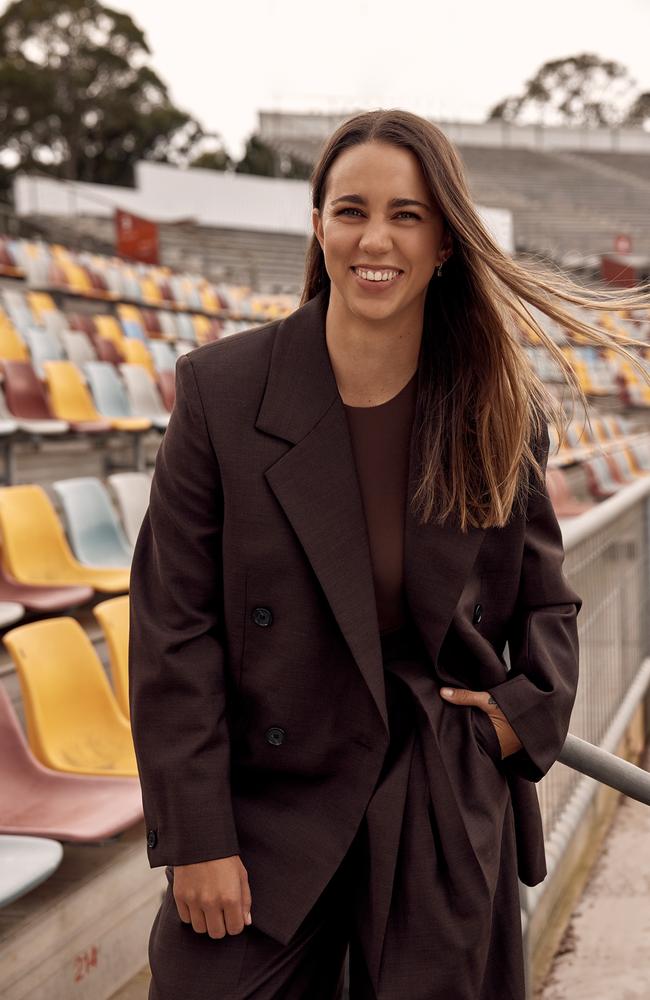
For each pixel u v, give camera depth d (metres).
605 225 32.06
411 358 1.45
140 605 1.42
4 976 2.10
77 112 54.12
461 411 1.44
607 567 3.66
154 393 8.36
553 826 2.96
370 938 1.40
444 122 38.56
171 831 1.33
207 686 1.37
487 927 1.42
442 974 1.39
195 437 1.39
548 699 1.46
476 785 1.42
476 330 1.45
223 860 1.34
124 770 2.93
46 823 2.45
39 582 4.38
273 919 1.36
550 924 3.17
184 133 57.44
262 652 1.40
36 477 7.02
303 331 1.44
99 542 4.89
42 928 2.24
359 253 1.36
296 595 1.39
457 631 1.45
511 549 1.50
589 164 37.09
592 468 8.50
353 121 1.39
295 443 1.39
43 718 2.84
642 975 2.88
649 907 3.28
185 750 1.34
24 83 52.62
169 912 1.43
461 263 1.44
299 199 30.02
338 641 1.41
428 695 1.43
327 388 1.42
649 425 14.52
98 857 2.56
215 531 1.41
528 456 1.48
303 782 1.44
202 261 26.62
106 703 3.06
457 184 1.37
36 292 13.24
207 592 1.41
